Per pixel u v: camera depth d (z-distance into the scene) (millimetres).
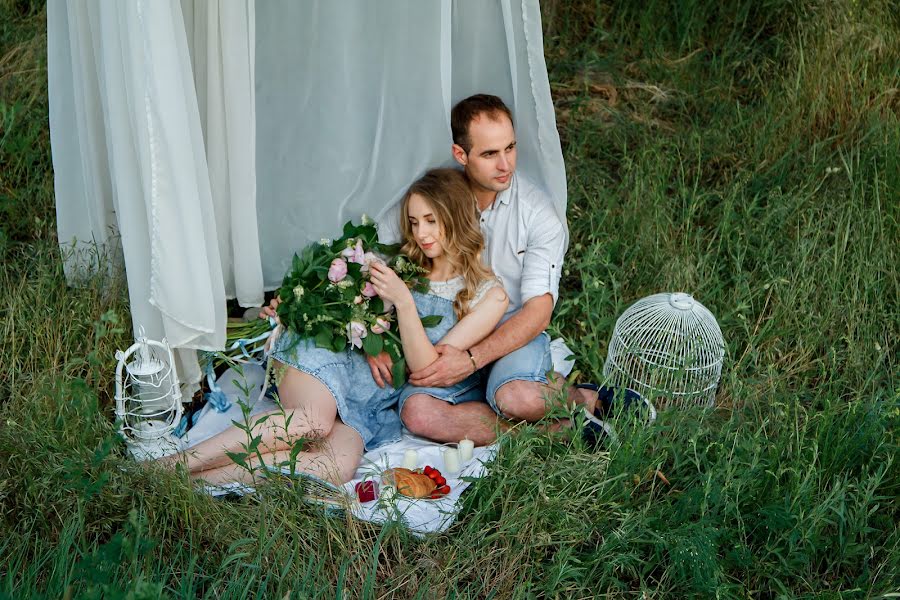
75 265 3580
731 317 3838
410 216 3352
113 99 2893
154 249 2959
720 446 3072
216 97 3250
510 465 2904
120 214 3031
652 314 3482
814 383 3664
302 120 3434
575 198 4574
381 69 3354
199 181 3062
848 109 4926
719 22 5633
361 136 3457
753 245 4301
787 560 2814
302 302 3236
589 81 5340
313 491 2947
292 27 3305
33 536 2705
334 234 3631
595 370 3389
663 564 2818
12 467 2754
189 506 2707
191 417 3395
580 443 3006
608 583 2770
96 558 2328
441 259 3373
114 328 3113
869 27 5180
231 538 2703
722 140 4930
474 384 3477
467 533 2787
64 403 2951
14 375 3229
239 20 3133
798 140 4781
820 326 3738
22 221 4105
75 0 3109
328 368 3225
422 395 3324
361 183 3543
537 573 2748
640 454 2979
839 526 2824
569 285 4227
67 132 3430
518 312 3461
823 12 5312
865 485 2959
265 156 3479
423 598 2615
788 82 5125
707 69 5520
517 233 3504
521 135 3502
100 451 2699
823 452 3100
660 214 4312
